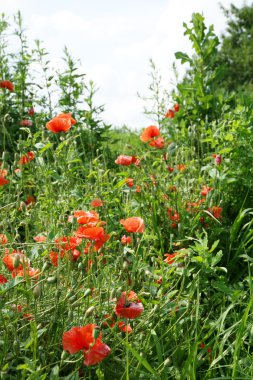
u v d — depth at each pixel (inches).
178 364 96.5
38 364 82.7
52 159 167.8
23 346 81.2
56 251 94.4
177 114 220.5
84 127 215.0
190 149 171.0
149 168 156.8
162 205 149.3
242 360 96.5
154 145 168.4
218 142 179.2
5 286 76.0
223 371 102.1
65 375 86.1
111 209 139.7
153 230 137.6
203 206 147.9
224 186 156.8
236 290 111.3
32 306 87.5
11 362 78.8
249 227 147.8
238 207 164.6
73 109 217.6
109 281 95.2
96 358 73.3
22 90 215.9
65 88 219.8
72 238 94.7
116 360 88.7
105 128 220.5
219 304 120.6
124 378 86.7
